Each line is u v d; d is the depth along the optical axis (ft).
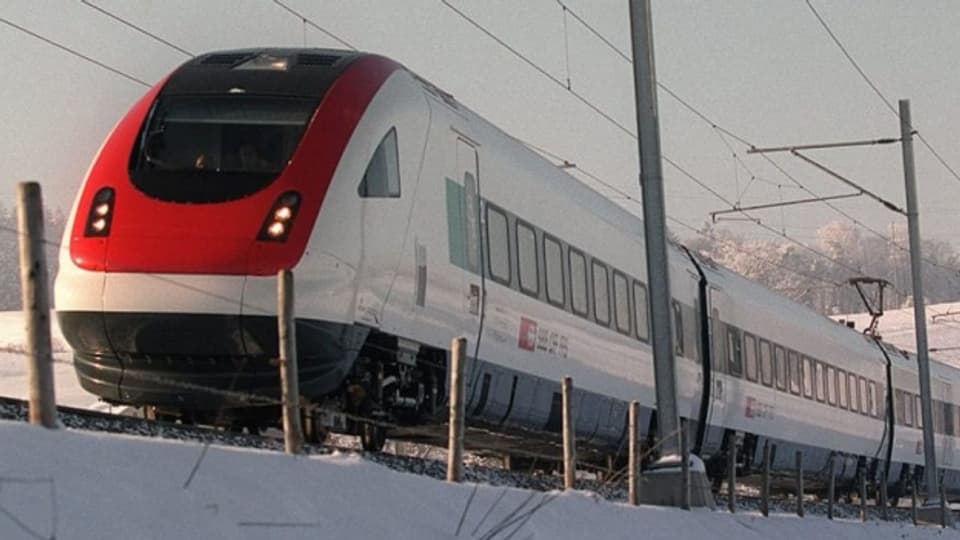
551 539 38.06
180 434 41.96
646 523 47.57
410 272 52.11
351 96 50.65
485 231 59.93
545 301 66.59
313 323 46.14
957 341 383.86
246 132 48.70
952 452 157.99
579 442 74.08
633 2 60.18
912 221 116.26
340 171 48.24
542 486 58.85
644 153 59.77
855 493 131.03
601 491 61.67
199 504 25.25
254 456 28.73
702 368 90.38
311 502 28.43
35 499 22.29
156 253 45.65
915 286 115.85
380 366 51.57
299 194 46.98
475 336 58.54
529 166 67.31
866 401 128.77
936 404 152.35
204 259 45.44
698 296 91.35
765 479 72.64
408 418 54.60
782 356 107.14
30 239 25.09
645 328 82.23
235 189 46.91
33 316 25.12
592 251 74.02
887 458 135.44
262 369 46.34
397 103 52.44
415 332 52.95
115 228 46.19
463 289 57.06
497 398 61.41
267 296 45.37
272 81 50.75
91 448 24.93
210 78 50.98
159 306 45.29
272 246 45.85
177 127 49.03
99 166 48.32
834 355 120.78
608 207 79.92
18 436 23.90
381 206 50.06
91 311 45.75
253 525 25.90
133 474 24.86
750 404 98.84
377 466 33.04
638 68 59.98
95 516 22.79
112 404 48.19
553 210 68.90
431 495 33.94
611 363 75.82
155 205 46.52
